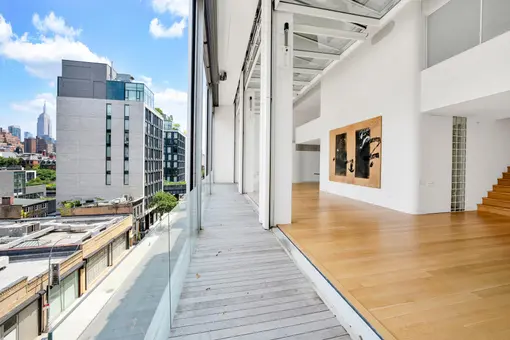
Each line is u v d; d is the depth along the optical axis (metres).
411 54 4.79
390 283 2.01
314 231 3.55
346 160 6.97
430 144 4.83
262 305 1.90
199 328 1.62
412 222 4.12
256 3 4.44
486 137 5.27
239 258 2.83
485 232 3.55
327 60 7.45
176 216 1.85
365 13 5.09
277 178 4.01
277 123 4.00
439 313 1.60
